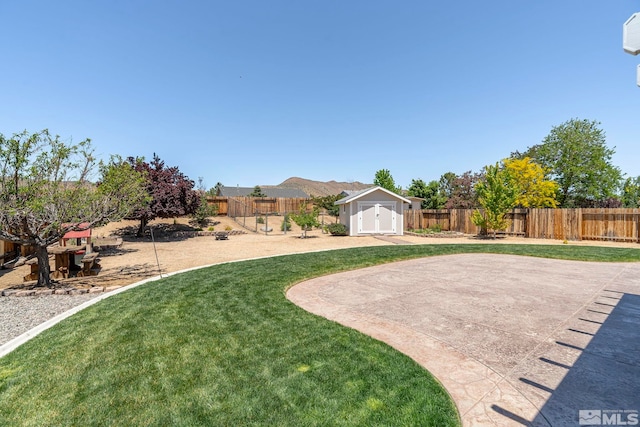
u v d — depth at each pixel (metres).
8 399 3.06
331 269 9.48
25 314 5.88
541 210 18.64
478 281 7.91
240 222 28.09
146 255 13.34
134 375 3.43
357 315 5.46
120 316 5.39
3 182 6.76
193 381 3.28
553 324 4.88
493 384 3.20
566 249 13.48
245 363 3.65
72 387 3.23
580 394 2.99
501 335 4.47
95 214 8.41
